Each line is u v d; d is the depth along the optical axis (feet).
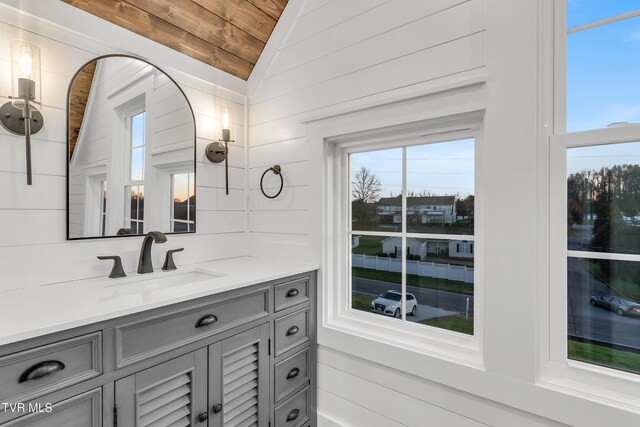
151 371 3.35
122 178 4.93
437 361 4.33
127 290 3.90
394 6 4.80
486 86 3.92
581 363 3.63
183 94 5.75
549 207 3.69
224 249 6.41
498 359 3.87
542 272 3.67
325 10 5.63
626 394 3.36
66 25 4.35
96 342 2.96
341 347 5.31
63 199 4.31
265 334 4.67
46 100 4.17
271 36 6.39
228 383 4.14
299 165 5.96
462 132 4.50
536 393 3.62
